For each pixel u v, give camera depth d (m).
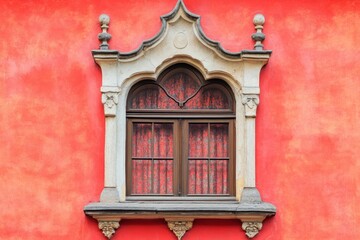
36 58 11.53
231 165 11.60
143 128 11.68
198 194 11.58
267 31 11.63
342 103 11.54
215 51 11.46
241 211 11.07
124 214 11.08
